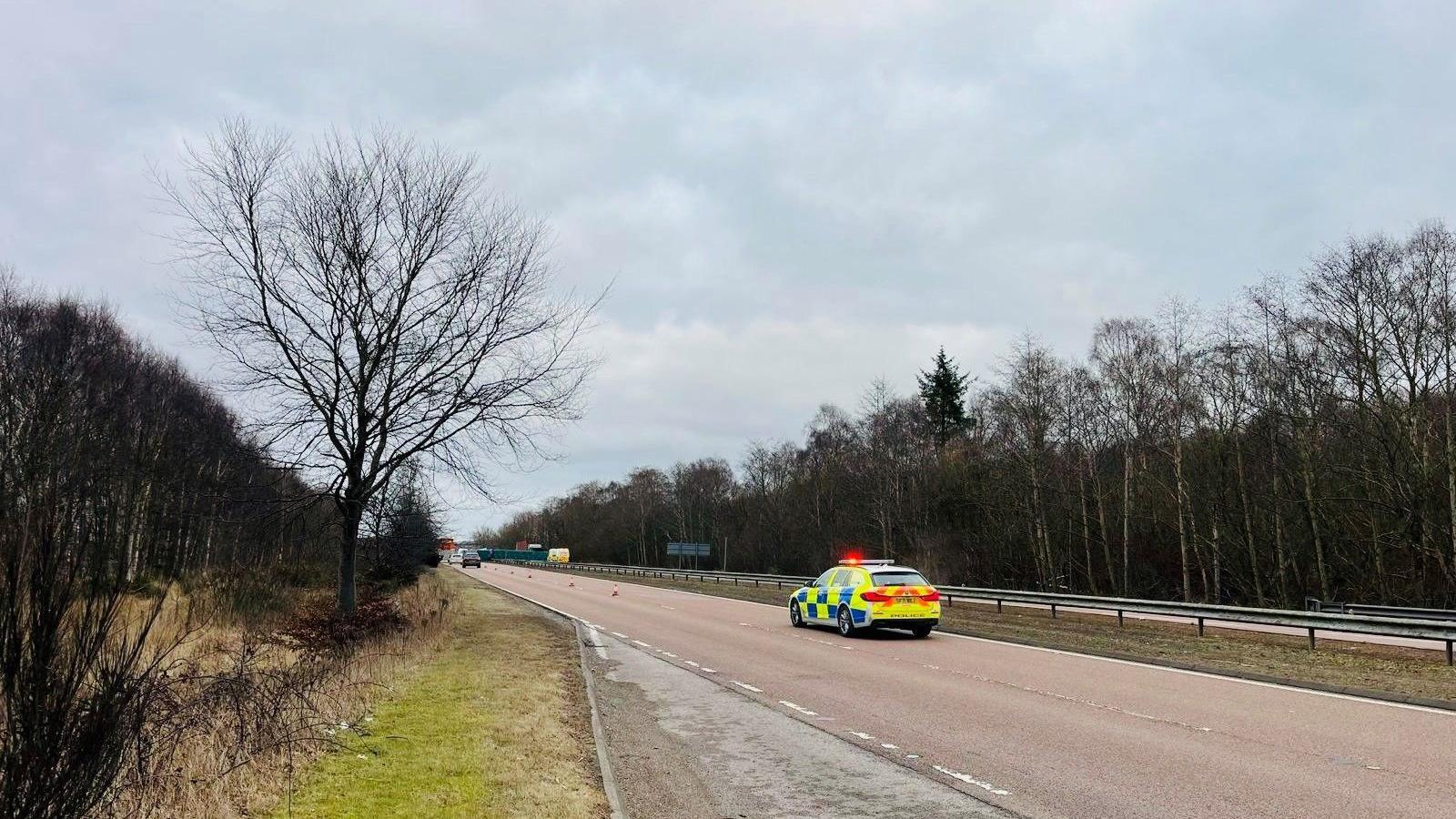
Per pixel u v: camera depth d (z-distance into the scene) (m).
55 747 4.43
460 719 9.17
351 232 18.84
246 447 18.72
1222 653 15.34
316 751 7.46
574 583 54.88
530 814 5.95
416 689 11.20
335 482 18.97
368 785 6.56
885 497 59.03
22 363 22.20
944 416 70.44
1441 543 32.19
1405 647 16.22
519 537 170.12
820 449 74.62
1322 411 35.62
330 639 13.55
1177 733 8.67
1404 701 10.16
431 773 6.96
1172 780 6.93
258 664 12.23
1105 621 22.73
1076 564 47.31
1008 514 51.03
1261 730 8.72
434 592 32.56
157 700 6.23
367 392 18.98
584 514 131.62
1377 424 34.19
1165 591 44.22
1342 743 8.09
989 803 6.46
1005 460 49.78
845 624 19.58
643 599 36.56
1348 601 36.19
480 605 31.11
